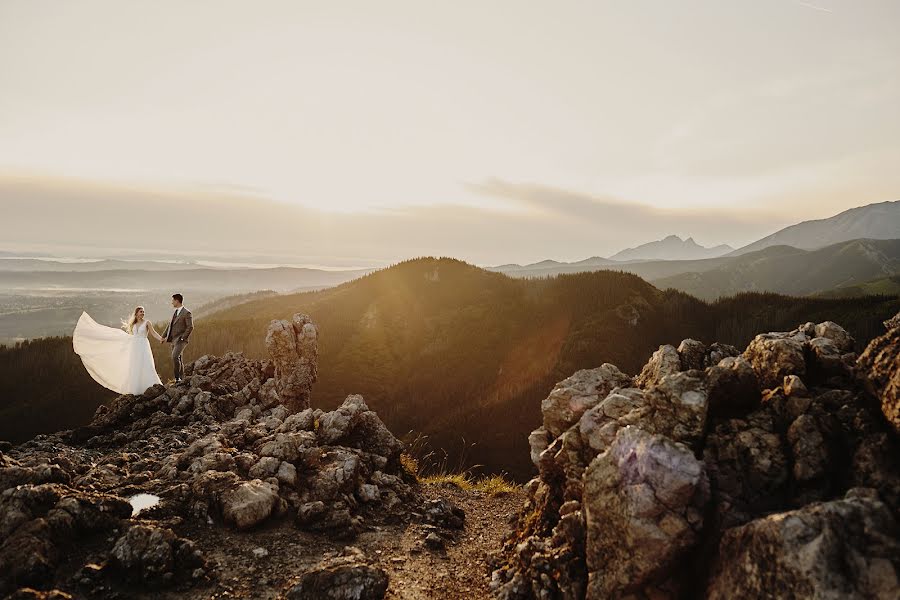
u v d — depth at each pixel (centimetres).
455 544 903
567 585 570
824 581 385
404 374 14338
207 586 636
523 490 1326
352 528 853
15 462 828
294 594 605
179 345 1619
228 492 828
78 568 608
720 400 631
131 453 1061
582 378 886
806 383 647
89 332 1489
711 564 488
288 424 1200
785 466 533
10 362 11125
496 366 14175
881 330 12788
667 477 507
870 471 488
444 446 11119
